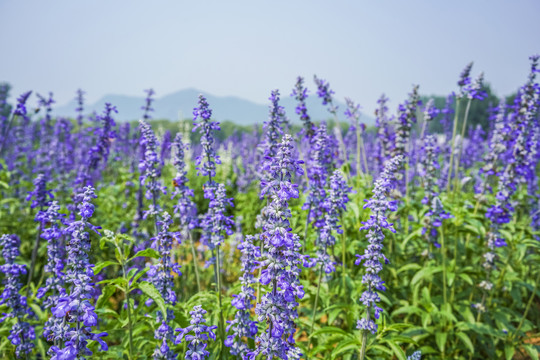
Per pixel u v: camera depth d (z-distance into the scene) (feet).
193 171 53.36
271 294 10.96
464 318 20.24
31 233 29.45
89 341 11.83
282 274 10.87
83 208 11.18
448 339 20.74
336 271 22.17
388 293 22.34
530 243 21.53
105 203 35.04
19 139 45.52
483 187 24.80
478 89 26.53
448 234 21.38
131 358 12.71
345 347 14.46
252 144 55.62
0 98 44.27
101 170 44.93
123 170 40.73
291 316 12.01
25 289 20.56
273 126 19.52
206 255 25.68
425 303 19.40
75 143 49.19
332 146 27.27
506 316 20.85
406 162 26.86
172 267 15.31
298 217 24.90
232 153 59.88
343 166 27.22
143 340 15.29
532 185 31.53
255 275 23.84
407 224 24.52
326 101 27.12
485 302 21.93
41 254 25.44
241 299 13.26
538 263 23.97
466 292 22.43
